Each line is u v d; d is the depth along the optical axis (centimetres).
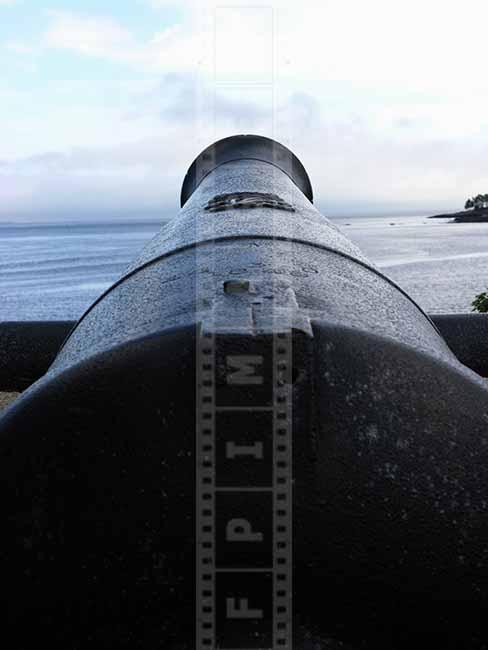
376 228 16500
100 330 218
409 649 181
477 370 381
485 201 19088
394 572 173
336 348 170
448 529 174
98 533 174
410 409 175
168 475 169
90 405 174
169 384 169
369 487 170
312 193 521
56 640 181
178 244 268
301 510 167
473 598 178
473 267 4081
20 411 178
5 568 178
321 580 170
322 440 167
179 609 173
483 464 177
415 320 237
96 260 6475
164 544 171
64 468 175
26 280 4400
